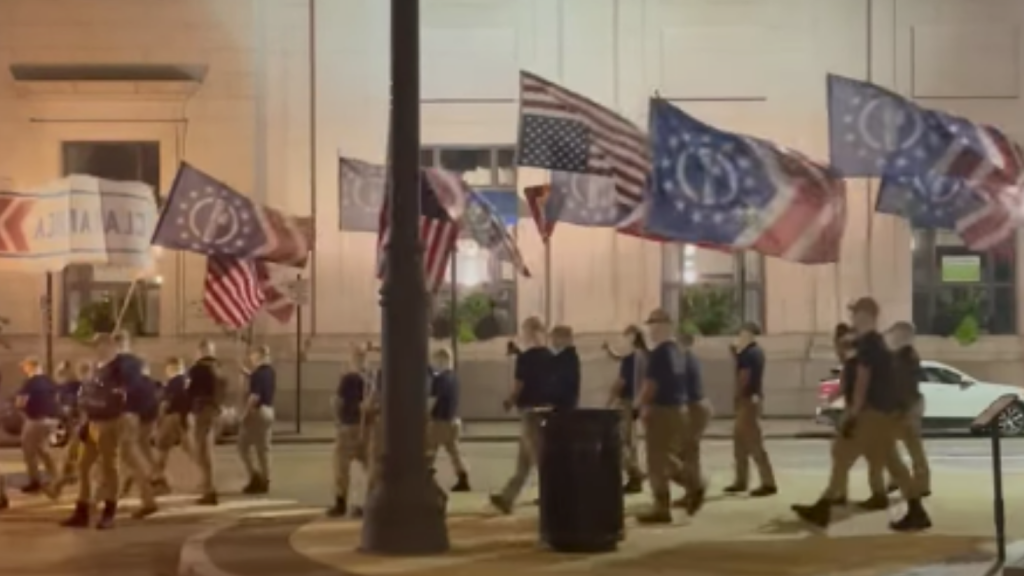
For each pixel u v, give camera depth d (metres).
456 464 17.72
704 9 34.09
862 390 13.23
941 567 11.09
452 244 17.73
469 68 34.00
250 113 33.62
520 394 14.79
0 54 33.44
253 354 18.64
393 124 11.82
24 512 16.30
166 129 33.56
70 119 33.47
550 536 11.97
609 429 11.98
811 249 15.07
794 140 33.94
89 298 33.34
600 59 34.09
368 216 23.80
